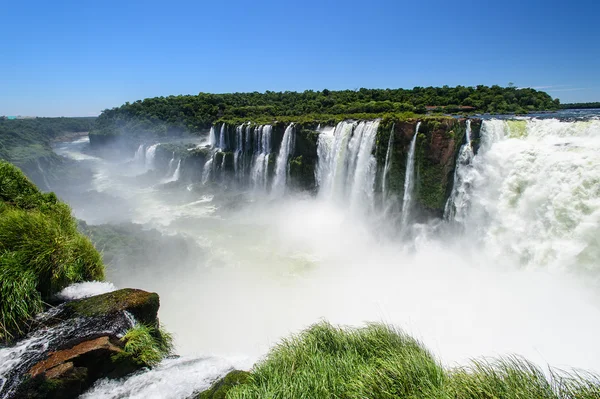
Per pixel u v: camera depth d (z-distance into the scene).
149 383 7.27
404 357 6.91
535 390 5.58
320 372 6.69
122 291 9.26
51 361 6.86
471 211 21.73
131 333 7.94
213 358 8.50
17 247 9.13
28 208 12.55
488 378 5.96
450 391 5.88
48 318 8.23
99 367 7.26
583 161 16.42
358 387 6.12
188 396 7.07
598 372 12.05
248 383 6.80
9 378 6.50
